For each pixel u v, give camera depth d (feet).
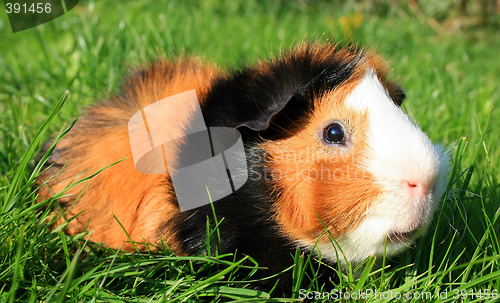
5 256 1.19
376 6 4.55
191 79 1.39
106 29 2.44
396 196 1.14
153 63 1.50
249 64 1.35
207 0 4.23
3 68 2.12
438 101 2.00
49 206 1.23
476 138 1.65
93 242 1.29
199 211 1.23
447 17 4.49
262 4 4.45
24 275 1.18
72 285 1.10
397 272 1.30
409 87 2.16
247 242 1.22
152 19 2.67
